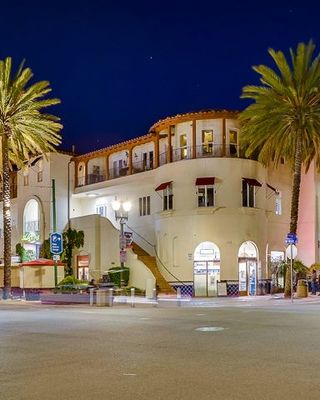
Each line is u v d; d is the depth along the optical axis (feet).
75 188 172.04
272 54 116.37
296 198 118.11
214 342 43.19
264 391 25.73
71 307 97.71
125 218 118.11
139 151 161.48
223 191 133.59
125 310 86.53
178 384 27.55
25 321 66.13
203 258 133.69
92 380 28.99
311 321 60.80
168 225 139.74
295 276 136.87
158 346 41.39
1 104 121.90
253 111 118.83
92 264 152.87
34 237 169.48
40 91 125.90
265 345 40.98
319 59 114.62
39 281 126.21
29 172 177.78
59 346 42.73
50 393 26.17
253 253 137.49
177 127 143.13
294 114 116.06
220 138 137.18
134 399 24.59
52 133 131.64
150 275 139.64
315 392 25.45
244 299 118.21
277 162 129.39
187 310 85.25
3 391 26.84
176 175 138.21
